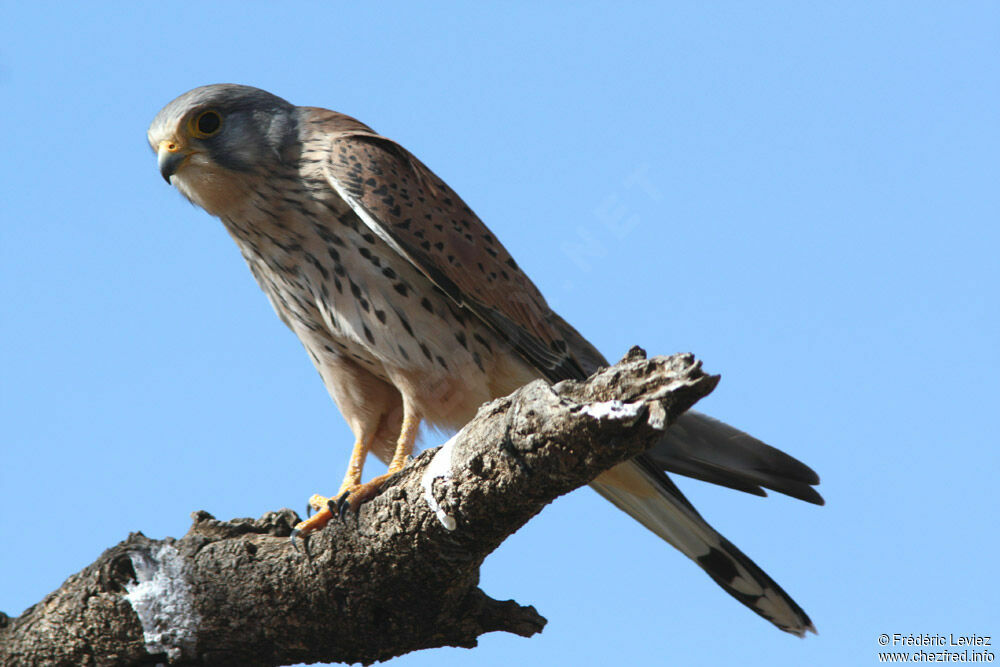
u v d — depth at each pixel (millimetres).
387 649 8125
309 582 7730
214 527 8180
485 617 8227
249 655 8086
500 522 6875
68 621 8016
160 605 7891
